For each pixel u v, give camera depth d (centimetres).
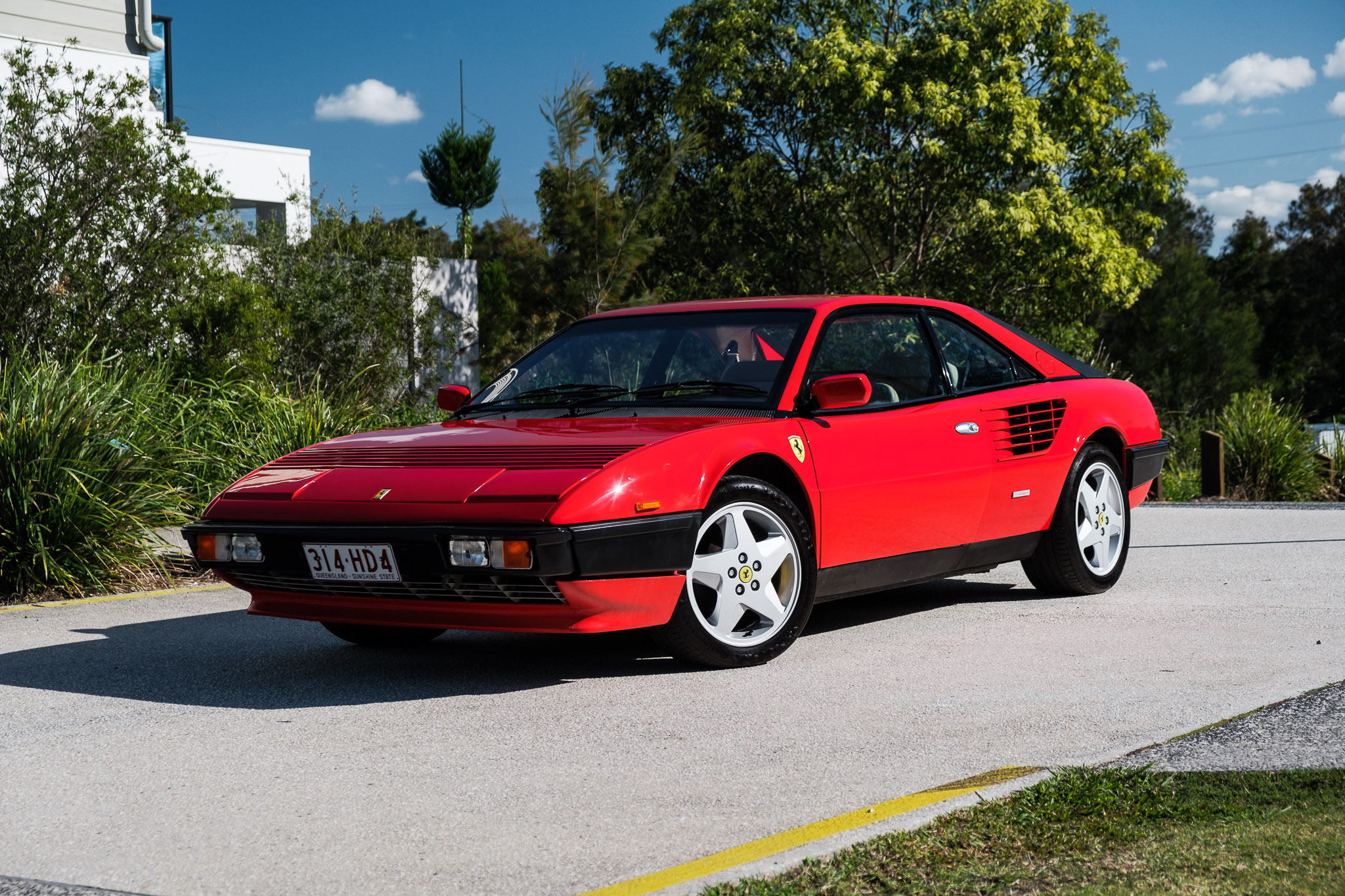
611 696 421
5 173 1023
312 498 441
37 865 274
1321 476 1320
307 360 1424
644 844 278
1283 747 329
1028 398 582
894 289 2205
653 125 2391
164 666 490
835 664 464
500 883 257
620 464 417
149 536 741
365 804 312
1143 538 841
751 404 482
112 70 1323
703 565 445
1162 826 268
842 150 2234
